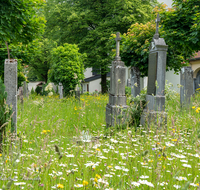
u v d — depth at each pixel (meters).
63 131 5.10
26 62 17.48
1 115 3.57
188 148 3.25
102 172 2.36
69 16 25.06
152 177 2.29
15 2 8.94
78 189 2.00
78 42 27.62
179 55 13.72
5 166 2.20
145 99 6.36
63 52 19.80
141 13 24.55
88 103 11.81
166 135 3.80
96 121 7.22
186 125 5.08
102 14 26.58
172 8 12.23
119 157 2.94
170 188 2.06
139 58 12.53
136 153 2.93
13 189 1.93
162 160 2.65
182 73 9.07
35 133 4.72
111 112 6.41
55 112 8.52
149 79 6.23
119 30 25.36
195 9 11.22
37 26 11.37
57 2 28.98
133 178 2.21
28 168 2.06
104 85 28.09
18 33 10.54
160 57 5.82
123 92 6.64
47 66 40.22
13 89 4.71
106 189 1.81
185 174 2.39
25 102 11.12
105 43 24.14
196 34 10.57
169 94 8.72
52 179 2.11
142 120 5.48
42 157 2.22
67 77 18.86
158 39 5.99
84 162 2.54
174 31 11.67
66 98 12.77
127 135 3.61
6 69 4.70
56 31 29.83
